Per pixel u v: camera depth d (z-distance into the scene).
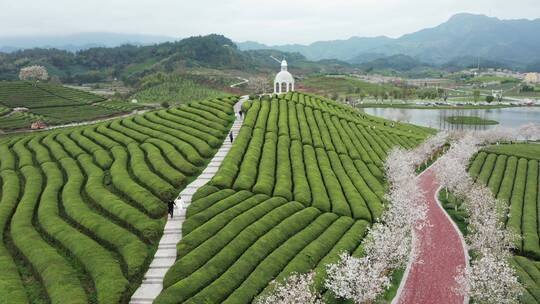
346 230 69.50
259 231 64.06
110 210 68.06
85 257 56.38
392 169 99.62
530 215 92.25
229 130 117.75
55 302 48.12
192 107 137.50
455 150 124.69
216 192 75.81
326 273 55.53
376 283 52.09
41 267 54.38
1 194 77.31
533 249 76.38
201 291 49.91
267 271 54.41
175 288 49.97
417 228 75.88
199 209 69.31
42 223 65.12
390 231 61.91
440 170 104.81
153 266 57.00
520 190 109.06
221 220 65.38
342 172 95.12
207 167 90.25
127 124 117.00
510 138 175.88
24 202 71.31
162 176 81.75
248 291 50.47
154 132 107.44
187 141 102.38
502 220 87.88
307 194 79.62
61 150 97.31
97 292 50.09
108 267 54.09
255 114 128.88
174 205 72.00
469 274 56.19
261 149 101.44
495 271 56.19
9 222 66.94
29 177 82.19
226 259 56.38
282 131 112.50
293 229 66.69
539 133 195.88
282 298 48.28
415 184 93.94
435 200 99.88
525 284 62.06
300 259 57.66
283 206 72.88
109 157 90.81
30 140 109.25
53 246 60.66
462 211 90.31
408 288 60.03
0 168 88.19
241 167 87.38
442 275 63.59
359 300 51.09
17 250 59.38
